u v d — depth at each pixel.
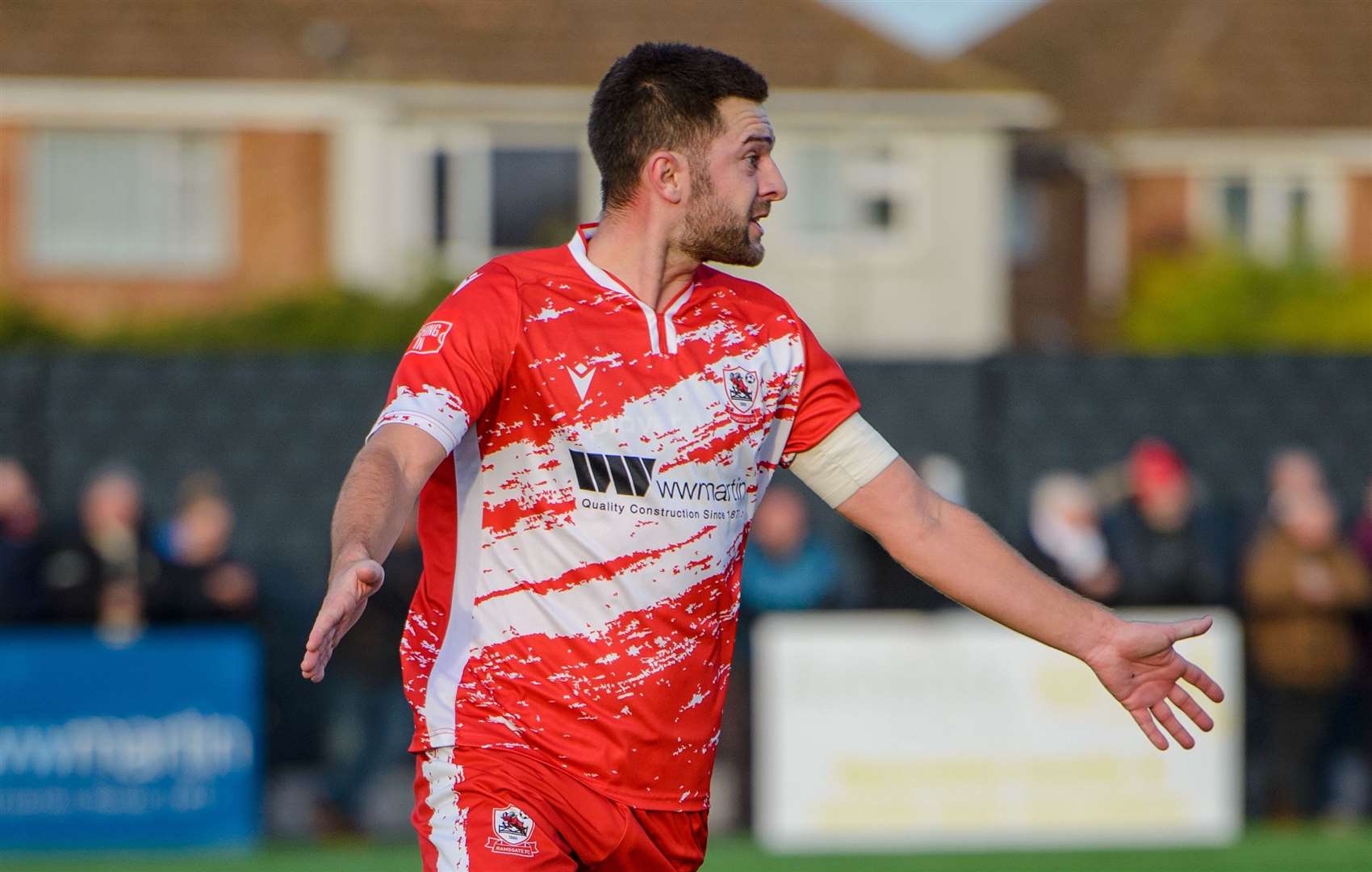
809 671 30.56
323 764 31.88
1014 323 98.38
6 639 29.55
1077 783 30.80
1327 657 32.66
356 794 31.83
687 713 11.48
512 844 11.06
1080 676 30.81
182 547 32.44
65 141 74.75
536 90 76.94
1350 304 70.44
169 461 39.88
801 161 81.12
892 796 30.55
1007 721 30.66
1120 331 78.38
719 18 83.06
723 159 11.38
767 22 83.31
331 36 77.94
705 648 11.51
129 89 74.25
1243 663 32.81
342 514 10.05
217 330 57.66
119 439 39.72
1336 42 98.56
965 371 41.78
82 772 29.75
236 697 30.38
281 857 30.02
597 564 11.16
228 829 30.28
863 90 79.94
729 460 11.43
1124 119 94.81
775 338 11.76
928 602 33.91
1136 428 41.53
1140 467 33.53
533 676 11.23
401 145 76.62
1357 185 93.88
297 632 39.41
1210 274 73.06
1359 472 41.56
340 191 76.62
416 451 10.54
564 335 11.19
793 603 32.91
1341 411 41.62
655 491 11.18
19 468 34.03
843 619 30.64
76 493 39.56
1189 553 33.06
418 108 76.25
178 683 30.12
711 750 11.71
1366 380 41.69
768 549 33.12
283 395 40.22
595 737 11.27
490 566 11.30
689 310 11.56
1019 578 11.81
